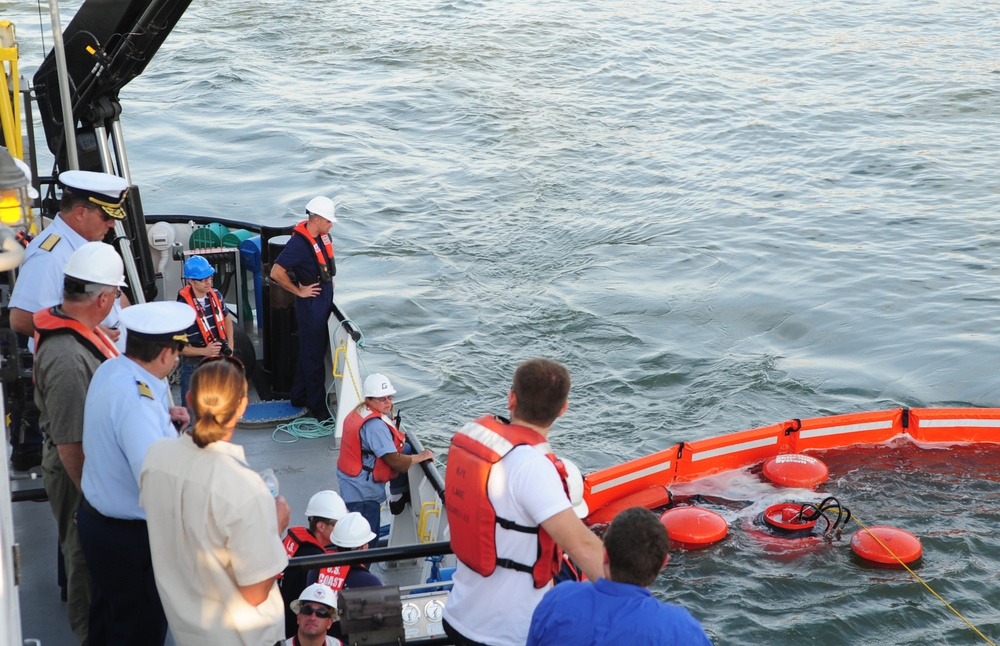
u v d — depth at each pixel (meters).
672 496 12.05
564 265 21.38
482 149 29.98
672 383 16.11
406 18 46.81
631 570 2.77
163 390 3.70
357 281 20.36
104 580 3.75
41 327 3.92
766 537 11.27
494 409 15.24
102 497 3.62
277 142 30.70
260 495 3.12
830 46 42.59
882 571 10.70
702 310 19.05
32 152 6.81
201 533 3.07
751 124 32.19
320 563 3.72
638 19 47.12
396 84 36.91
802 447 12.97
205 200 26.27
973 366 16.77
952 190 25.89
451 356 16.95
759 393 15.81
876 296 19.64
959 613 10.07
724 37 44.31
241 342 8.88
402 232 23.34
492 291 19.94
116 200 4.61
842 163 28.36
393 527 7.79
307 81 37.62
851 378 16.44
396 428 7.20
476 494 3.16
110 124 8.15
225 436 3.10
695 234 23.12
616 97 35.59
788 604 10.26
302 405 8.64
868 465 12.74
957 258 21.53
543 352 17.28
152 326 3.58
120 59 7.57
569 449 13.97
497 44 42.19
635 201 25.56
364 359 16.78
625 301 19.36
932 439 13.30
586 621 2.75
